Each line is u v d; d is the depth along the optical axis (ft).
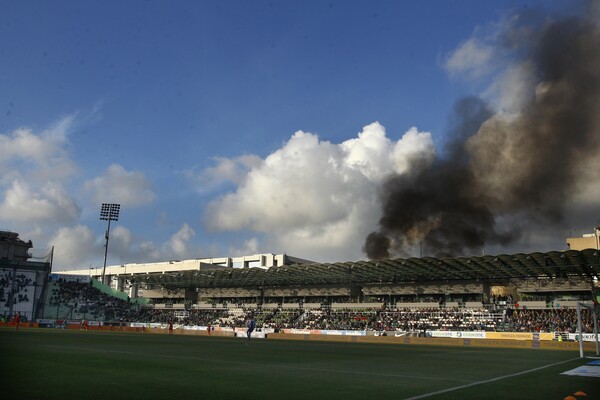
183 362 89.56
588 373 78.07
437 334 233.76
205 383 58.75
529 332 206.69
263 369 79.51
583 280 249.14
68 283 372.58
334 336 256.11
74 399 44.60
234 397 48.06
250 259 484.74
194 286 381.60
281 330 276.21
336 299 326.85
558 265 230.27
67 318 345.72
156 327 321.11
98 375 64.39
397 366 90.68
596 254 204.03
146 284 387.96
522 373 77.92
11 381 55.57
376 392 53.31
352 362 98.99
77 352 106.42
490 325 250.37
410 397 49.78
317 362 97.25
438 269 261.24
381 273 283.18
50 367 72.95
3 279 346.13
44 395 46.44
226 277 332.60
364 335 247.09
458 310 272.92
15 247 391.04
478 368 87.76
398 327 264.93
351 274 290.15
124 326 324.19
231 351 127.65
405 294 299.99
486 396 50.83
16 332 207.92
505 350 167.22
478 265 245.45
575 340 196.13
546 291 258.78
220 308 360.48
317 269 284.00
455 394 52.29
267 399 47.11
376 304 301.43
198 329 307.37
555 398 49.55
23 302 341.82
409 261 248.52
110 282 490.49
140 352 113.50
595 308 130.41
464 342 218.79
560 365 95.81
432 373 77.20
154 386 54.90
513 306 259.60
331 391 53.67
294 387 56.75
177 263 447.42
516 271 252.62
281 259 475.31
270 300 355.15
